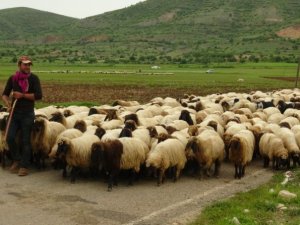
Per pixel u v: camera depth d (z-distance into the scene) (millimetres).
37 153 15531
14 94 14562
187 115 20297
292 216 11125
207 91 54500
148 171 14836
